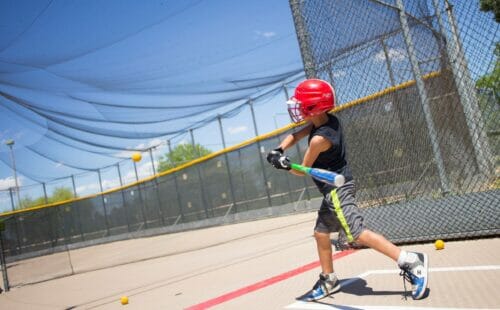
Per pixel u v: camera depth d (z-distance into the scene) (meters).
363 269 3.82
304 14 5.39
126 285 6.53
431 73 5.87
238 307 3.47
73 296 6.70
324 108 2.87
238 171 15.77
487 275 2.95
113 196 21.92
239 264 5.82
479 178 5.73
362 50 5.28
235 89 8.71
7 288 9.69
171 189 19.05
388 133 5.71
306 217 11.52
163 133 10.09
